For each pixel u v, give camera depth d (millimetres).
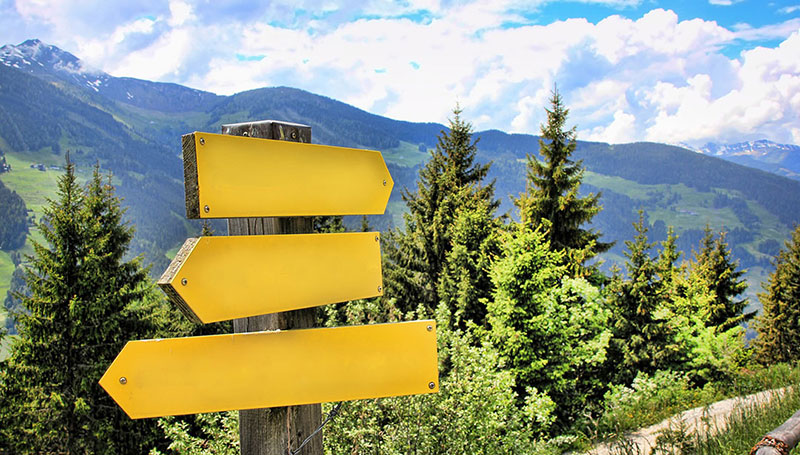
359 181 2328
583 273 23062
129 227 20141
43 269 18219
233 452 6094
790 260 36062
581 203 24875
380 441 6148
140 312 19328
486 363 6934
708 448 5488
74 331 17562
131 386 1934
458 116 28672
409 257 24953
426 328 2309
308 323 2219
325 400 2141
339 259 2250
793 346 34562
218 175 1911
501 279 14820
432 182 26469
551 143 25297
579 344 15391
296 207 2123
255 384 2055
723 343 17125
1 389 17719
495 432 6738
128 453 17672
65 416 17375
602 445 8023
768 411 6473
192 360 1997
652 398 12203
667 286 19281
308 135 2289
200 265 1875
